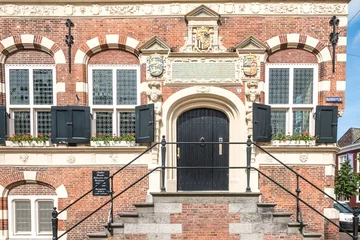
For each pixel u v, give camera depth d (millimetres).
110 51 7461
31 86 7422
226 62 7145
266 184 7066
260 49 7031
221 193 5566
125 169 7133
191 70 7164
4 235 7168
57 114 7074
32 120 7438
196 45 7176
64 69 7242
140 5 7258
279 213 5551
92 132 7445
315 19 7203
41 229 7336
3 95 7352
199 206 5609
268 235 5551
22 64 7414
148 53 7145
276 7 7203
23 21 7238
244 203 5586
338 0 7105
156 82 7094
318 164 7066
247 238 5566
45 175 7129
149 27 7277
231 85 7141
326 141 7047
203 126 7496
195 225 5586
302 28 7215
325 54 7184
